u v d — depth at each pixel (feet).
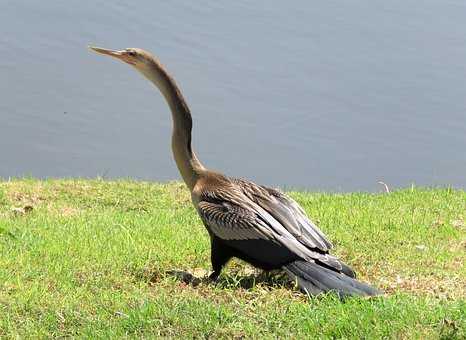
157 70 41.32
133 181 58.59
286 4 101.35
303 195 56.29
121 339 32.68
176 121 40.91
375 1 103.81
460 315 33.99
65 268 39.32
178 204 54.24
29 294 36.04
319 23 96.73
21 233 44.34
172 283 38.58
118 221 48.19
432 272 40.96
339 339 32.91
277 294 37.35
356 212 50.96
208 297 36.88
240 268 41.52
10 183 56.03
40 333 33.12
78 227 46.16
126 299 36.09
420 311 34.42
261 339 32.76
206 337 33.09
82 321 34.14
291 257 37.32
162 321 33.78
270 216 38.47
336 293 35.99
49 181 57.00
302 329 33.47
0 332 33.14
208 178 40.42
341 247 44.21
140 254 41.70
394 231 47.34
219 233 38.40
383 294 36.19
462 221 50.31
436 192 56.75
